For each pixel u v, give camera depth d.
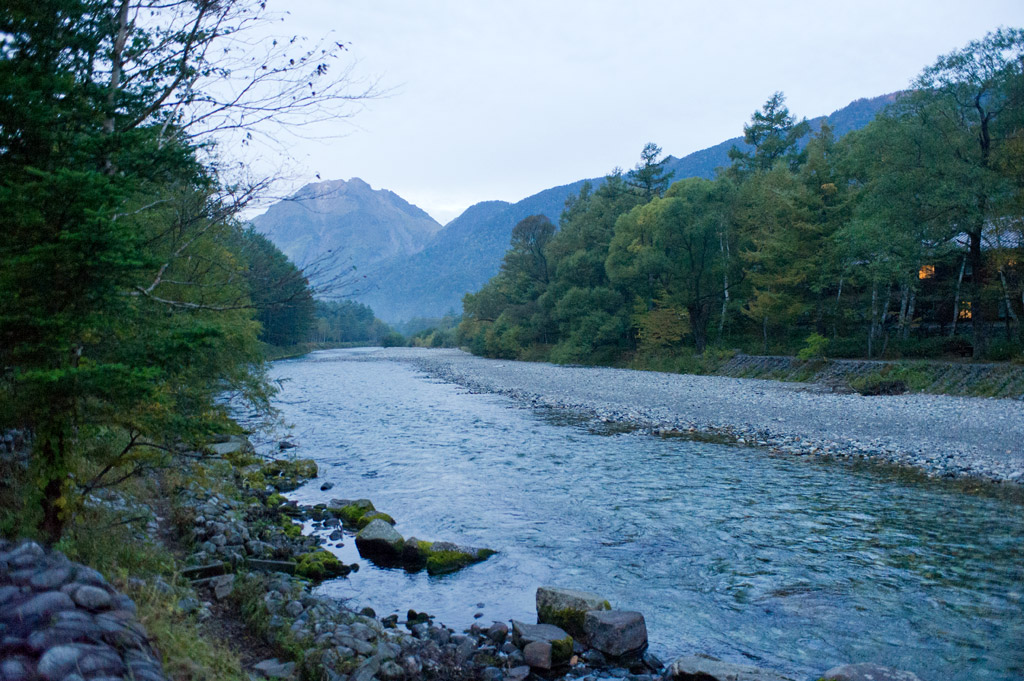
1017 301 34.75
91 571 4.36
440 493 15.26
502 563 10.68
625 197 88.00
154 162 6.80
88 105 6.34
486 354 100.38
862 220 36.28
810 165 49.75
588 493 15.15
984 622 8.19
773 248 46.72
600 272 74.94
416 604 9.06
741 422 24.86
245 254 9.98
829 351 41.97
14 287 5.23
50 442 5.95
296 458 18.08
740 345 54.50
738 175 78.50
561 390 40.09
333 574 10.16
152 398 6.27
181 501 11.34
